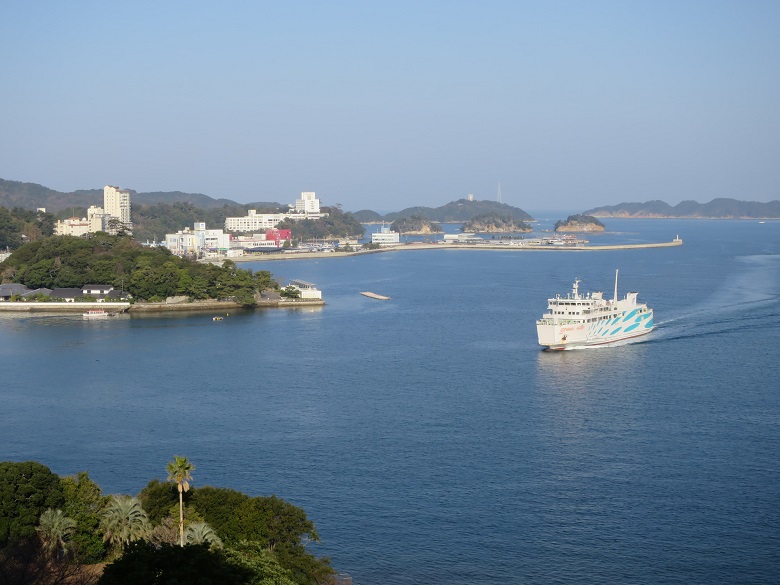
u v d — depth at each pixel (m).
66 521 118.50
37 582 102.12
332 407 199.12
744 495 147.00
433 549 130.25
